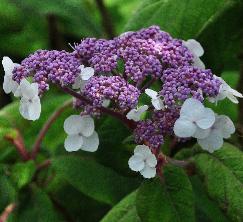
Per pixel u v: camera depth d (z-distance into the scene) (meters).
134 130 0.73
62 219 0.95
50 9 0.88
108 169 0.85
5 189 0.87
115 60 0.74
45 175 0.94
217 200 0.76
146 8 0.90
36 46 1.14
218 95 0.73
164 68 0.76
